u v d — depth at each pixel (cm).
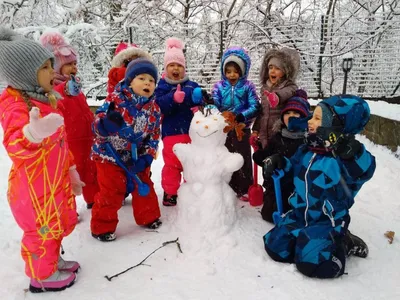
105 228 273
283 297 209
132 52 333
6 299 212
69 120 302
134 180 274
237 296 211
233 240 265
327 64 912
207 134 280
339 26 870
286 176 288
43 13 876
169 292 215
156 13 945
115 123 239
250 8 956
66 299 211
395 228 289
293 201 253
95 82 898
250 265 242
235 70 341
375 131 561
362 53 869
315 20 914
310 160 243
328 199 234
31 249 209
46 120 172
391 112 563
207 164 279
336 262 223
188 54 923
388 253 255
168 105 320
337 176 231
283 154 291
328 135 224
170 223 298
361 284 222
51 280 216
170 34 912
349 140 223
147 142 281
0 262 249
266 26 927
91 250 262
